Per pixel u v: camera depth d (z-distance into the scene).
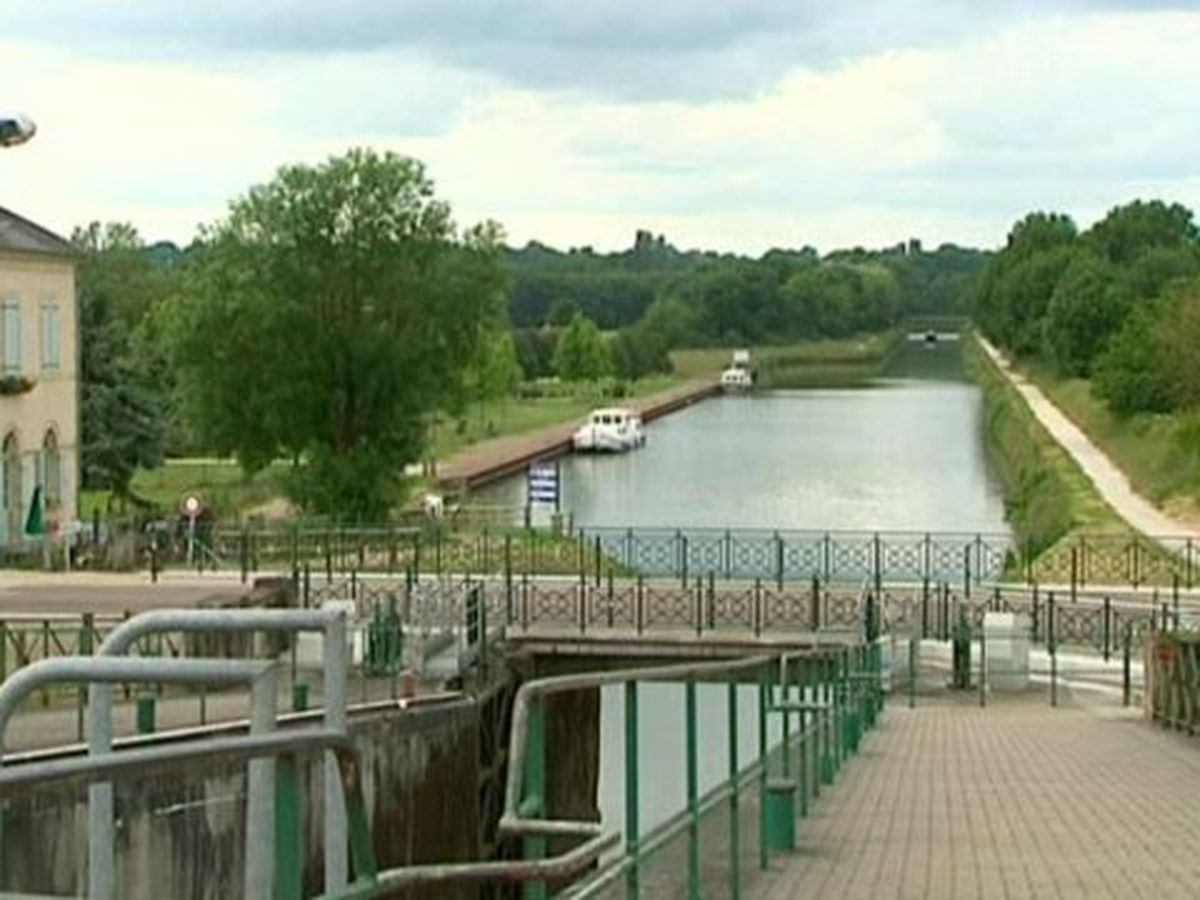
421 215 84.12
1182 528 73.56
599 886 11.29
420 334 84.50
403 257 83.69
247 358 83.44
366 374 83.38
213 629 9.50
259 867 7.77
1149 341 108.50
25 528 65.69
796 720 24.25
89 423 87.25
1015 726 37.66
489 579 54.38
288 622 9.66
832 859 19.48
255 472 89.38
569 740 38.12
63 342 72.44
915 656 45.38
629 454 133.25
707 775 21.45
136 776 6.70
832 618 50.12
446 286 84.19
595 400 197.00
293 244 83.00
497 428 154.00
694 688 15.73
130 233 154.25
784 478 112.06
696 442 142.88
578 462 126.88
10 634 34.00
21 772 6.16
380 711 33.41
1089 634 51.62
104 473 88.06
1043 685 46.25
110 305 104.44
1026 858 19.52
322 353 83.00
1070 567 59.34
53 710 29.97
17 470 68.31
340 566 59.12
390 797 33.06
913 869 18.86
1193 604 52.91
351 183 83.06
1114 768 28.77
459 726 37.34
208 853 26.81
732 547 61.75
